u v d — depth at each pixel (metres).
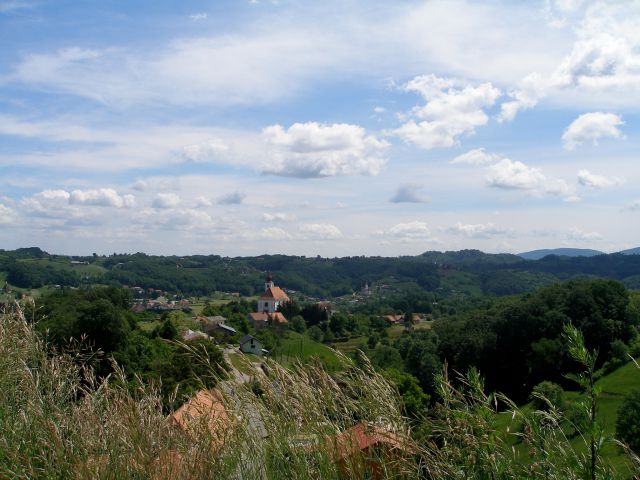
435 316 127.94
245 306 141.75
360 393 3.65
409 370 41.38
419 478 3.30
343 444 3.46
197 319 83.88
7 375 4.52
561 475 3.00
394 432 3.41
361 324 108.38
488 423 3.21
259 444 3.62
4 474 3.43
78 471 3.36
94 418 3.77
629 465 2.91
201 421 3.66
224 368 3.94
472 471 3.19
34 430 3.83
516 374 45.38
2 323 5.12
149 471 3.38
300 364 3.81
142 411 3.73
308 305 116.00
